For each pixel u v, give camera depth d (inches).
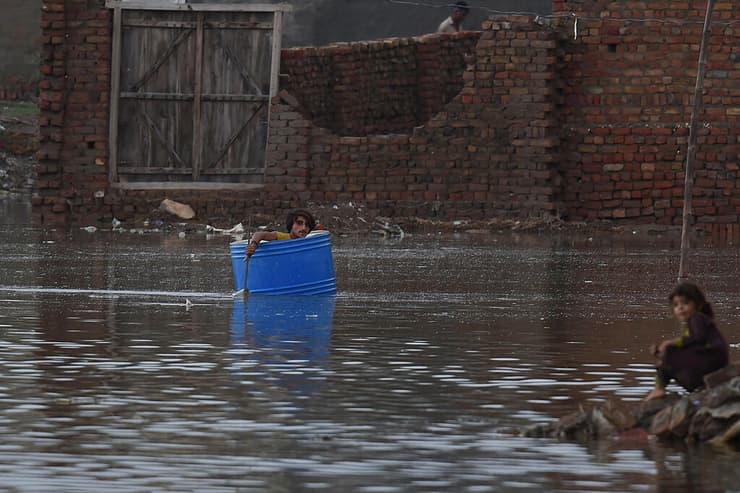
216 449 815.7
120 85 3014.3
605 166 2935.5
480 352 1171.9
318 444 828.6
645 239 2689.5
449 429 871.7
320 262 1621.6
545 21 2977.4
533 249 2381.9
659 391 889.5
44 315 1405.0
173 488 733.3
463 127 2967.5
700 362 878.4
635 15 2918.3
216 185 3024.1
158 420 889.5
